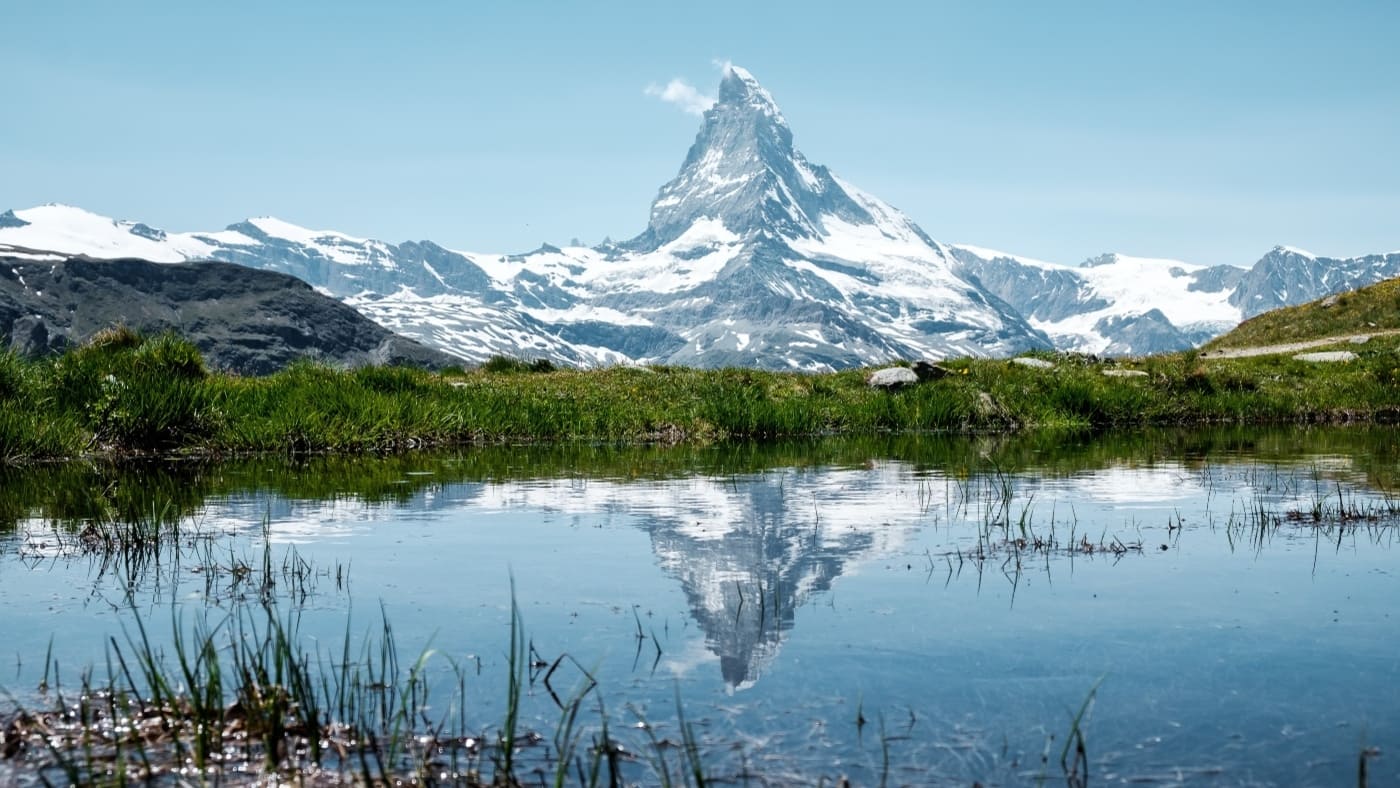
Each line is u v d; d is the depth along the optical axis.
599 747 4.36
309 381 22.14
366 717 5.14
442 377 28.62
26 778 4.49
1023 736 4.87
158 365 21.09
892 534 9.68
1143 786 4.35
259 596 7.36
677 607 7.06
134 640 6.32
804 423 22.23
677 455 17.55
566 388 26.34
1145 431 23.23
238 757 4.70
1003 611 6.94
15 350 18.47
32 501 11.52
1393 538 9.48
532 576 7.96
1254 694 5.36
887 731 4.93
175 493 12.30
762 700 5.32
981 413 24.11
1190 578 7.88
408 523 10.27
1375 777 4.39
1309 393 27.78
